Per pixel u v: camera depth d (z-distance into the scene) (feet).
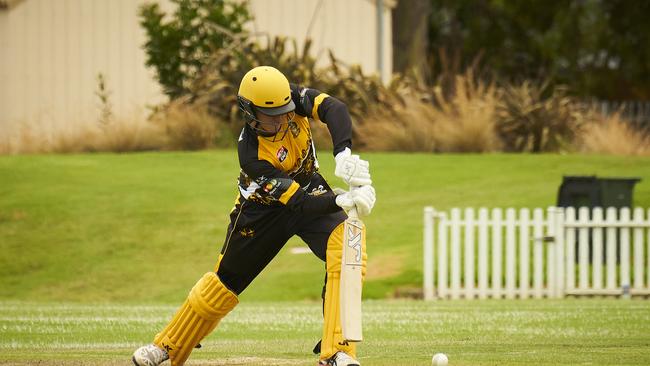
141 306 150.61
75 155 253.24
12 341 102.01
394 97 273.54
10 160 243.81
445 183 226.79
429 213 168.35
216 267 74.02
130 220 204.03
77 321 122.83
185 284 176.35
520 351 88.74
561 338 102.01
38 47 310.65
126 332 110.52
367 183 67.21
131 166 240.73
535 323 119.44
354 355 70.90
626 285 172.04
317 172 74.43
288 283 175.01
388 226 201.67
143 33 319.27
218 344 98.12
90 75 315.99
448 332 109.29
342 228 70.95
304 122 72.08
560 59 469.57
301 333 110.93
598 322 120.06
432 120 265.34
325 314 70.85
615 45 456.45
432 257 168.25
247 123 70.44
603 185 189.98
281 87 68.85
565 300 163.94
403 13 369.50
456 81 285.43
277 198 69.15
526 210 172.35
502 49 468.34
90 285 176.14
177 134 263.70
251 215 71.56
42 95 310.86
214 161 245.45
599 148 273.33
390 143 262.06
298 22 334.24
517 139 267.18
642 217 172.96
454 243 170.91
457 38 472.03
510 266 172.04
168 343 73.31
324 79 273.13
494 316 128.77
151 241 194.80
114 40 317.83
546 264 187.62
